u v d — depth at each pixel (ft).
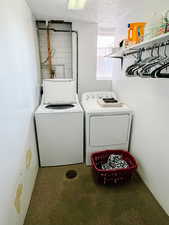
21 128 4.34
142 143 5.90
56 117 6.18
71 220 4.41
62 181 5.96
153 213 4.62
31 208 4.76
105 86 9.56
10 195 3.33
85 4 5.84
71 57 8.98
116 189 5.55
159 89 4.63
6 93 3.33
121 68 7.67
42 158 6.69
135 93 6.26
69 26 8.43
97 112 6.30
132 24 5.03
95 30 8.38
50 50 8.64
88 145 6.69
